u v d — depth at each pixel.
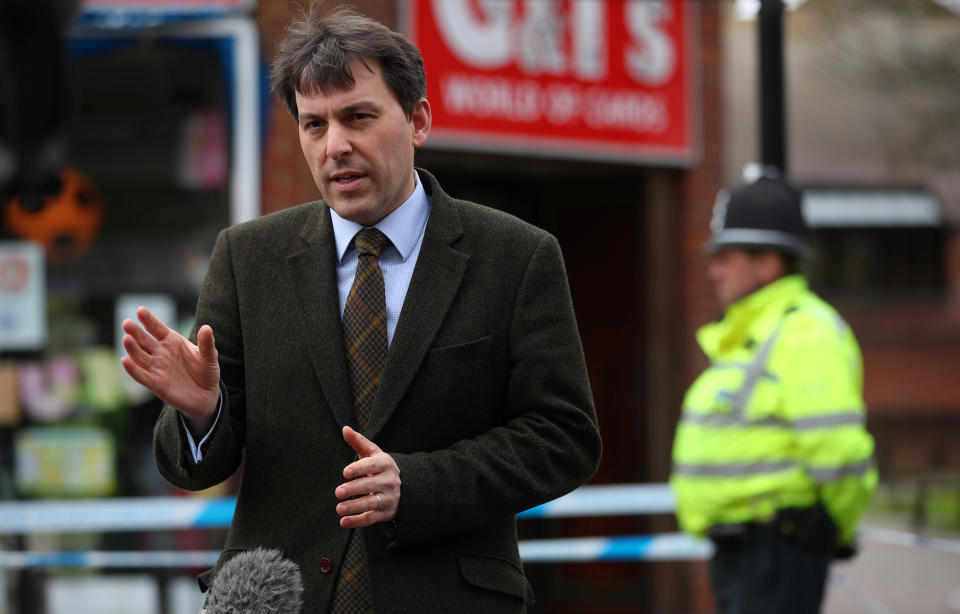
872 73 39.09
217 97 14.03
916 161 41.34
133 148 14.12
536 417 5.47
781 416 9.43
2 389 14.40
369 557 5.23
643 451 16.64
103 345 14.45
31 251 14.30
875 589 21.31
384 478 4.95
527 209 17.48
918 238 46.53
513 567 5.54
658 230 16.52
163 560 14.34
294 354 5.43
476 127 15.00
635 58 16.12
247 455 5.50
